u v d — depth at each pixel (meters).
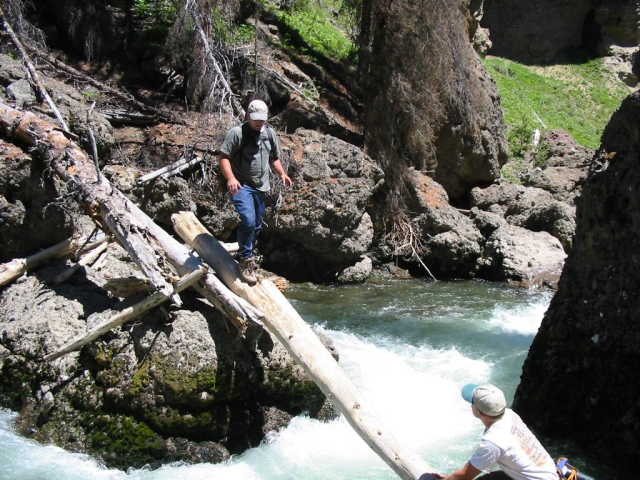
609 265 7.54
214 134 13.12
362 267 13.82
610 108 27.48
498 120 17.62
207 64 13.84
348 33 20.38
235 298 7.00
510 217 16.44
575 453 7.48
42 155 8.44
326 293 12.88
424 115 15.08
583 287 7.82
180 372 6.77
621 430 7.12
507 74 27.61
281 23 19.50
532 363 8.24
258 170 7.03
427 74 15.03
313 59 18.89
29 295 7.93
